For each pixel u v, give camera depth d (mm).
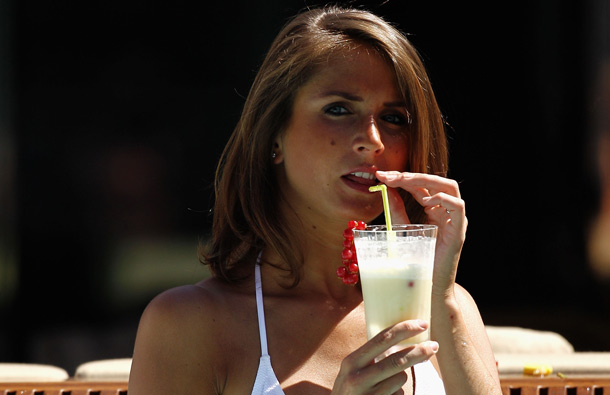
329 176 6867
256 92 7172
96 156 21062
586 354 9820
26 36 20703
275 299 7074
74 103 20938
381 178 6723
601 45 19609
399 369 5691
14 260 20938
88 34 20812
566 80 19891
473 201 20359
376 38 6957
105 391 8320
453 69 19891
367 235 5918
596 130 19812
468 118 20047
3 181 20797
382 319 5848
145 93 20875
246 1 20328
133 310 21109
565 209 20156
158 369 6664
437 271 6867
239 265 7332
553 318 20312
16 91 20766
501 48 19891
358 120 6914
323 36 6945
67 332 20922
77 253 21062
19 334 20719
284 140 7086
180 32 20672
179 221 21000
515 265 20438
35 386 8312
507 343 10359
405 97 7082
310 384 6691
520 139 20156
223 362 6750
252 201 7180
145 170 20953
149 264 21109
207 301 6887
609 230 19938
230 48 20547
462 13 19734
